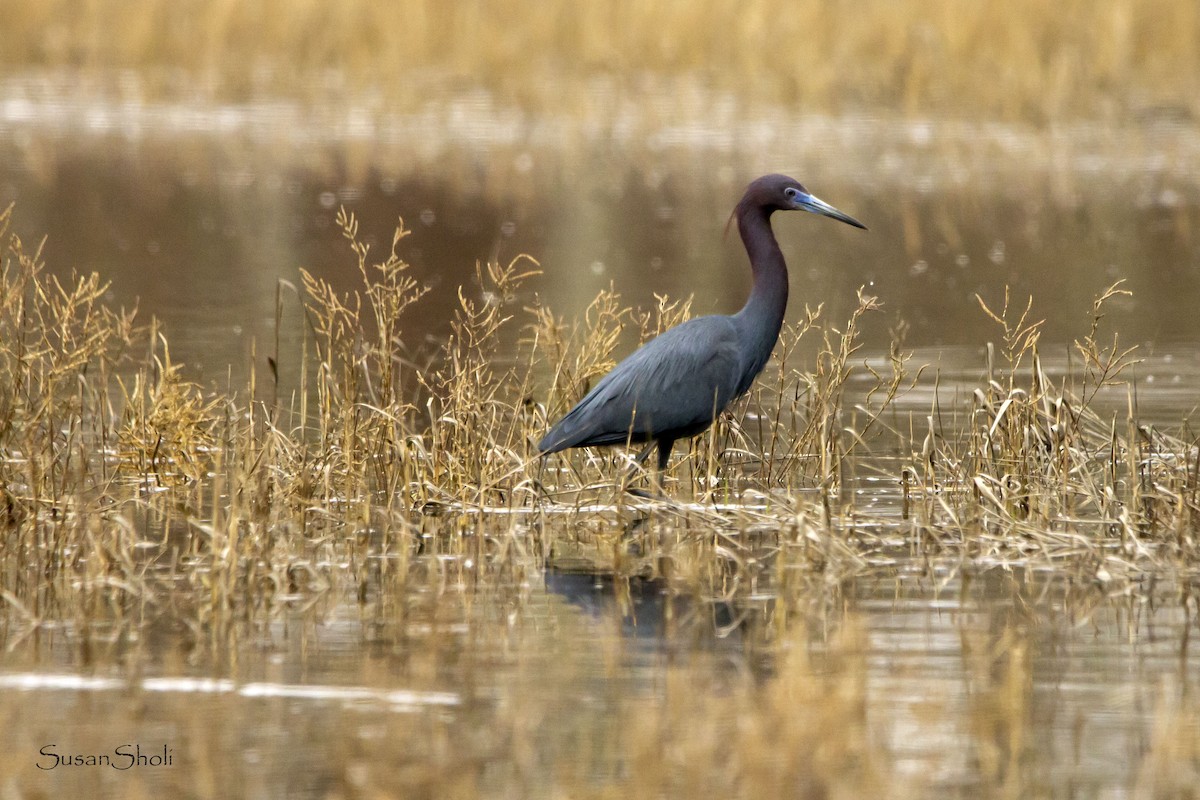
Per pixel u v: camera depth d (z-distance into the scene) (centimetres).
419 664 891
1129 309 2128
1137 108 3797
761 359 1347
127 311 2097
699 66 4128
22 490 1252
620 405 1261
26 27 4469
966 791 724
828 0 4162
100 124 4031
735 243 2705
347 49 4331
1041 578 1070
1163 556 1107
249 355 1848
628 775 741
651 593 1040
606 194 3189
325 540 1178
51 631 952
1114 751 766
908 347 1911
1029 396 1329
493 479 1294
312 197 3145
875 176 3328
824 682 856
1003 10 3941
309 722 803
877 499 1290
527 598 1029
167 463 1405
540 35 4203
